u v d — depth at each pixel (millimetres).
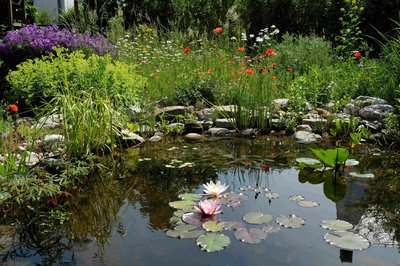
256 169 3436
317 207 2613
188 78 5977
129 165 3566
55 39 6043
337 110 4961
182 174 3322
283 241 2162
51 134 4031
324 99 5527
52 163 3178
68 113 3570
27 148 3570
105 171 3404
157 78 6020
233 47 7609
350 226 2326
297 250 2070
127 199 2803
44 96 4906
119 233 2293
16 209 2652
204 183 3102
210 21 10008
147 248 2107
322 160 3328
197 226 2322
